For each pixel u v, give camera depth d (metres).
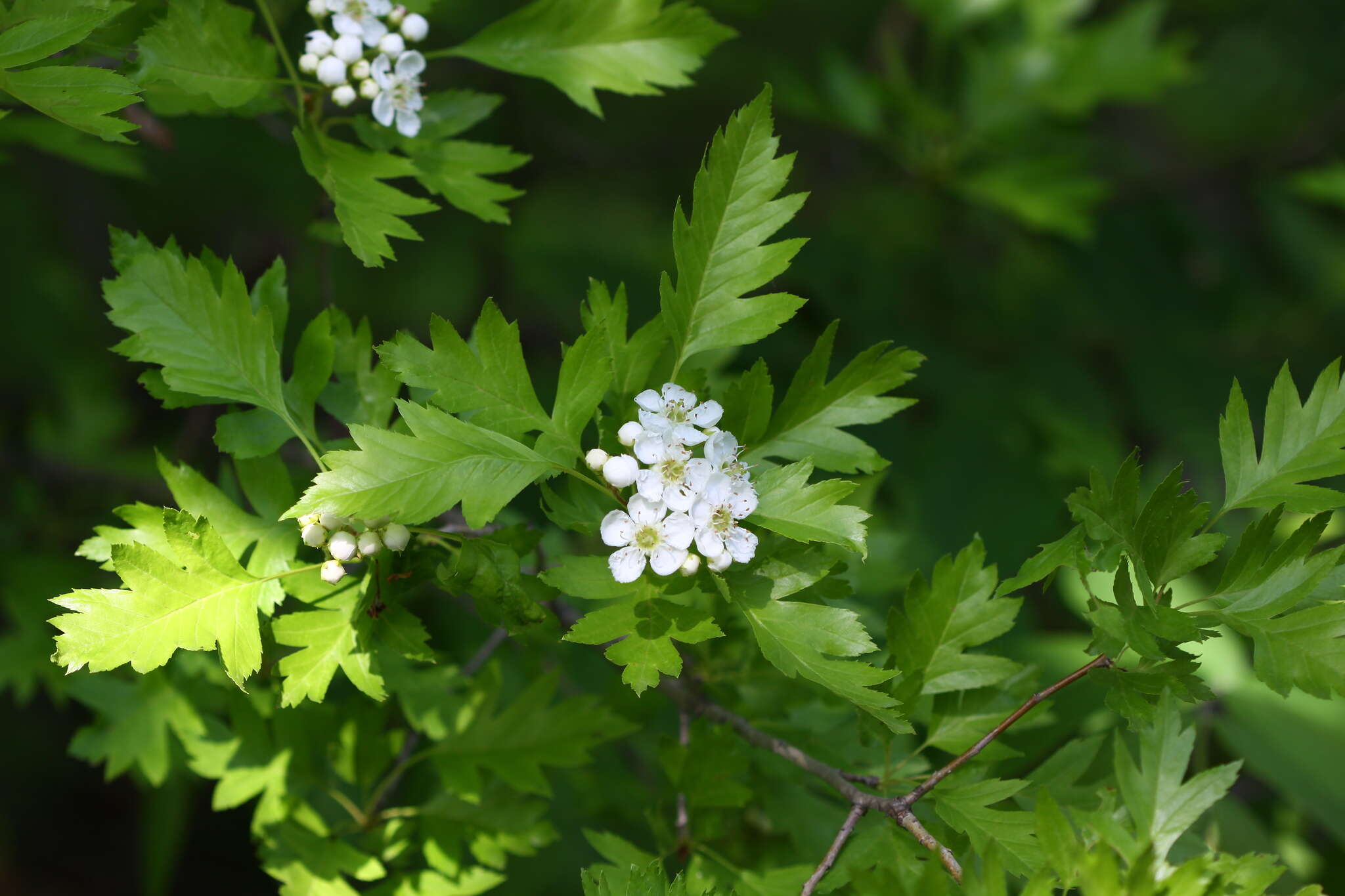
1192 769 0.76
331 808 0.74
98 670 0.64
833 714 0.73
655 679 0.65
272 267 0.69
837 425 0.68
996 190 0.91
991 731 0.67
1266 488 0.67
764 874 0.69
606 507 0.67
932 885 0.63
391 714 0.76
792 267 0.95
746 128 0.67
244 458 0.68
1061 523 0.91
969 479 0.91
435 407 0.66
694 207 0.67
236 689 0.72
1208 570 0.88
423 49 0.94
